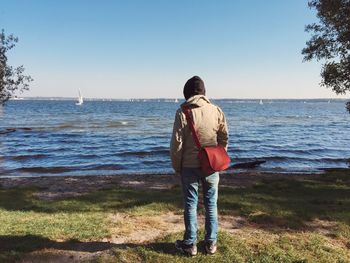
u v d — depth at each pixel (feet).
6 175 60.49
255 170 65.67
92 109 436.76
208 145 15.17
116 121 216.13
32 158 80.94
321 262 15.94
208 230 15.97
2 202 30.94
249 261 15.75
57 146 101.45
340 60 49.70
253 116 295.07
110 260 15.64
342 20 46.52
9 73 55.57
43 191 37.99
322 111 456.45
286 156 86.38
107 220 22.22
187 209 15.57
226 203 26.86
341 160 82.17
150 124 191.11
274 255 16.28
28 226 20.81
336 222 22.02
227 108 520.42
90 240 18.22
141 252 16.24
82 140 115.85
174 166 15.37
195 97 15.28
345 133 155.53
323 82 51.16
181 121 14.99
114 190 36.04
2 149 94.94
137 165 71.67
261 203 27.17
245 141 116.57
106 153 87.97
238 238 18.24
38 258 16.07
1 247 17.30
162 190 36.86
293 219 22.49
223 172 60.08
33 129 156.76
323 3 46.57
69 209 27.17
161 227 20.61
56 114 304.09
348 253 17.29
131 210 25.45
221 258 15.78
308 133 151.84
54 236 18.84
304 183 40.27
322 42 50.55
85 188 40.47
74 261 15.76
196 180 15.42
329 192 34.53
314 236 19.07
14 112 334.65
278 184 39.45
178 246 16.19
